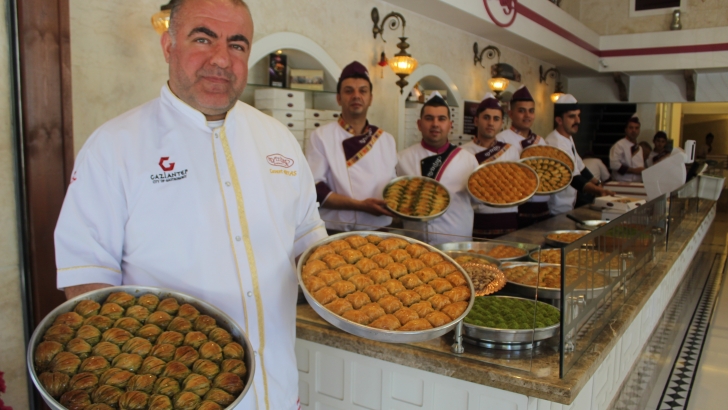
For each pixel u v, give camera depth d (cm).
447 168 345
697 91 974
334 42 462
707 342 396
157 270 134
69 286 126
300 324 190
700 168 564
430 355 165
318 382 192
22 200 198
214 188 138
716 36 874
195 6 128
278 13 402
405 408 173
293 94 392
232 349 109
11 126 195
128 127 135
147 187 132
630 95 1043
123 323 110
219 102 133
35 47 195
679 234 394
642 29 966
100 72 288
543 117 946
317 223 171
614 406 219
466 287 150
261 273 142
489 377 154
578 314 162
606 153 1088
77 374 97
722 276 588
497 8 634
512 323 158
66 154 207
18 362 203
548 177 373
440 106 339
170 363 102
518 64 822
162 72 321
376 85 522
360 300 142
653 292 274
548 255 224
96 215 130
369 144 319
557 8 807
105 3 288
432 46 608
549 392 145
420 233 184
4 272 196
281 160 153
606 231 190
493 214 377
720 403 301
